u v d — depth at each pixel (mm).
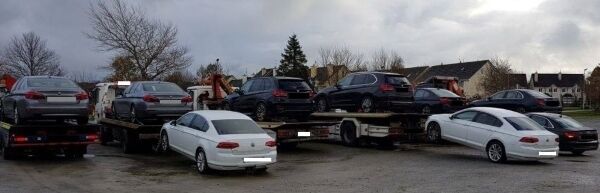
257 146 12641
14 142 13969
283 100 17172
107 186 11211
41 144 14273
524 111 23891
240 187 11195
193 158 13539
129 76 43781
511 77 65812
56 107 14062
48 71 53750
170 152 17391
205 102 22562
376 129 18625
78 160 15445
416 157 16688
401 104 18703
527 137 14844
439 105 22859
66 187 11031
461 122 16969
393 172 13422
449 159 16234
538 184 11656
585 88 59781
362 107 19312
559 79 110688
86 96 14742
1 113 16359
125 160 15562
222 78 23344
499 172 13484
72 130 14695
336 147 19609
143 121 16625
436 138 18000
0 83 21422
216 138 12609
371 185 11477
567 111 56250
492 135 15656
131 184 11492
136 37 44375
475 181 12031
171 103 16312
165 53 45219
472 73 83438
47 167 13898
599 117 42469
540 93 24344
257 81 18359
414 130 19094
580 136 17609
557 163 15531
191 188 11047
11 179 11891
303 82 18031
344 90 20203
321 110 21453
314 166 14539
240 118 13586
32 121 14414
